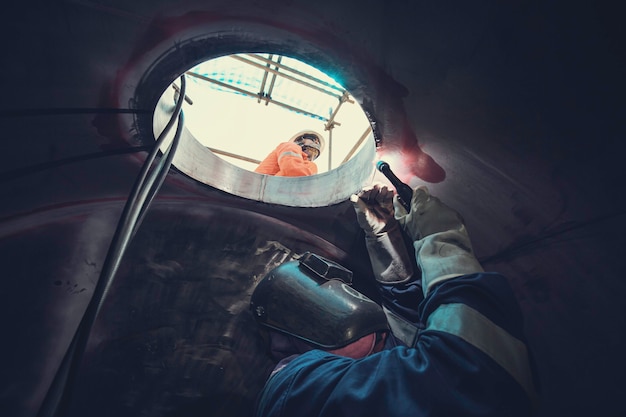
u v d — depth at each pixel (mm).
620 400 1262
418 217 888
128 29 823
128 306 1188
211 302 1303
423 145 1115
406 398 514
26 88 865
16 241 1055
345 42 908
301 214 1473
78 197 1145
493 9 765
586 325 1229
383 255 1126
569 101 882
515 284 1291
